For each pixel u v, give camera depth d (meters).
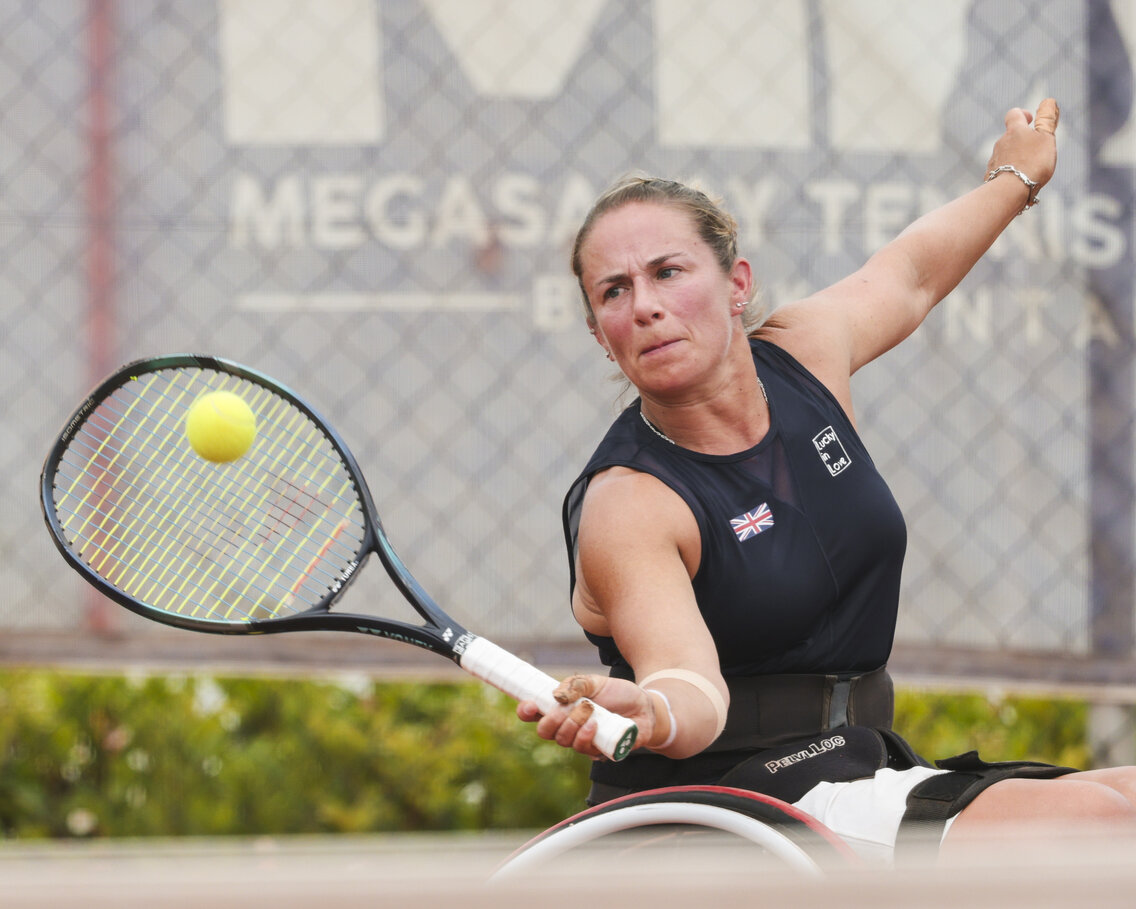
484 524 10.48
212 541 8.21
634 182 6.51
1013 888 2.29
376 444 10.43
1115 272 10.73
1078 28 10.72
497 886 2.29
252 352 10.36
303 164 10.36
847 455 6.72
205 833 12.71
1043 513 10.68
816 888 2.28
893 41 10.63
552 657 10.45
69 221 10.23
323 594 6.82
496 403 10.48
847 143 10.63
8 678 13.00
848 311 7.72
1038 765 6.25
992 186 8.66
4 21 10.23
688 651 5.68
